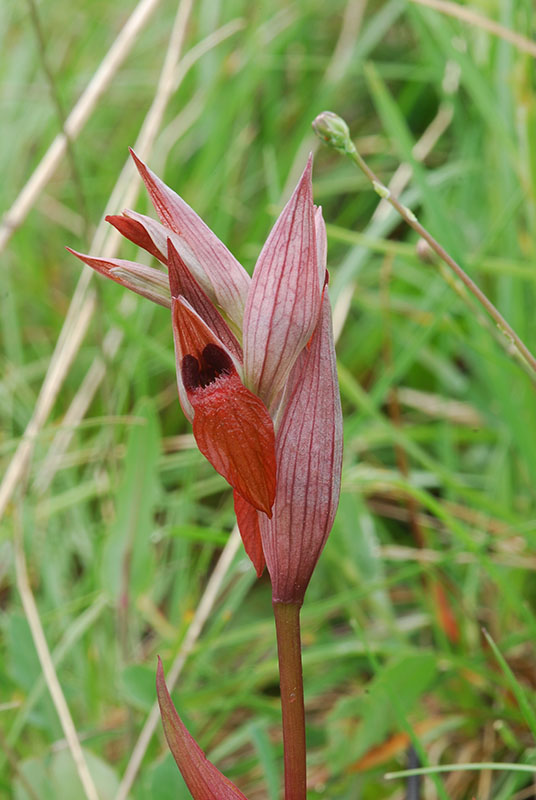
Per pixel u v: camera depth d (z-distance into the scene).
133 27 0.60
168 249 0.35
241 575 0.63
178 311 0.34
